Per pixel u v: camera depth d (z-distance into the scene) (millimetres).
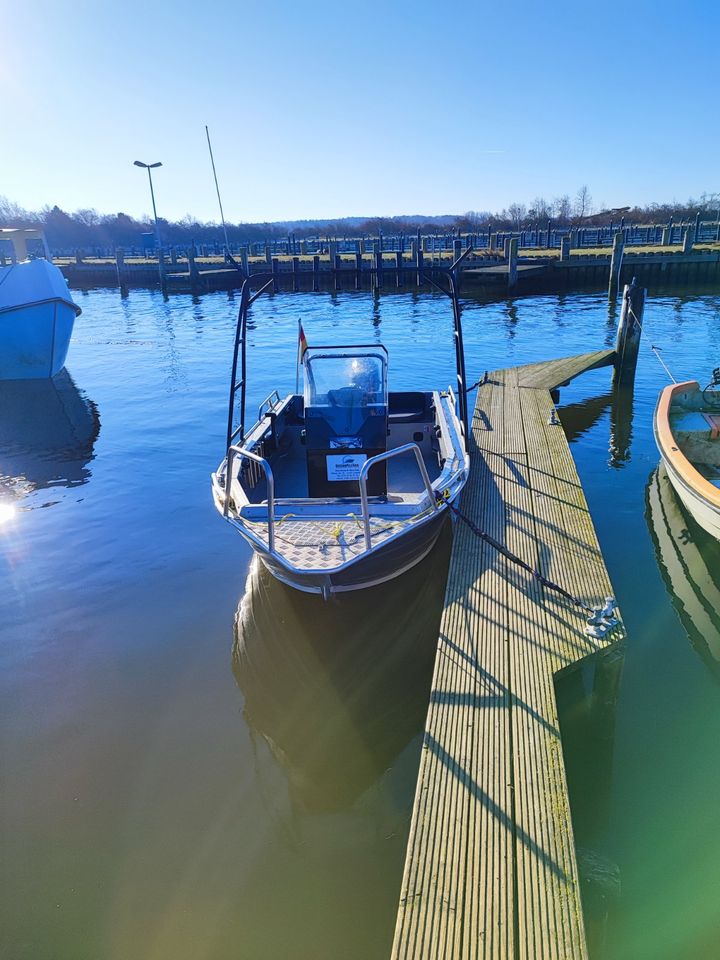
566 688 4777
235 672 5398
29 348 16516
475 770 3652
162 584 6770
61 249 89625
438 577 6754
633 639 5605
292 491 7531
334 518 5812
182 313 30062
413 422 8844
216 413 13250
